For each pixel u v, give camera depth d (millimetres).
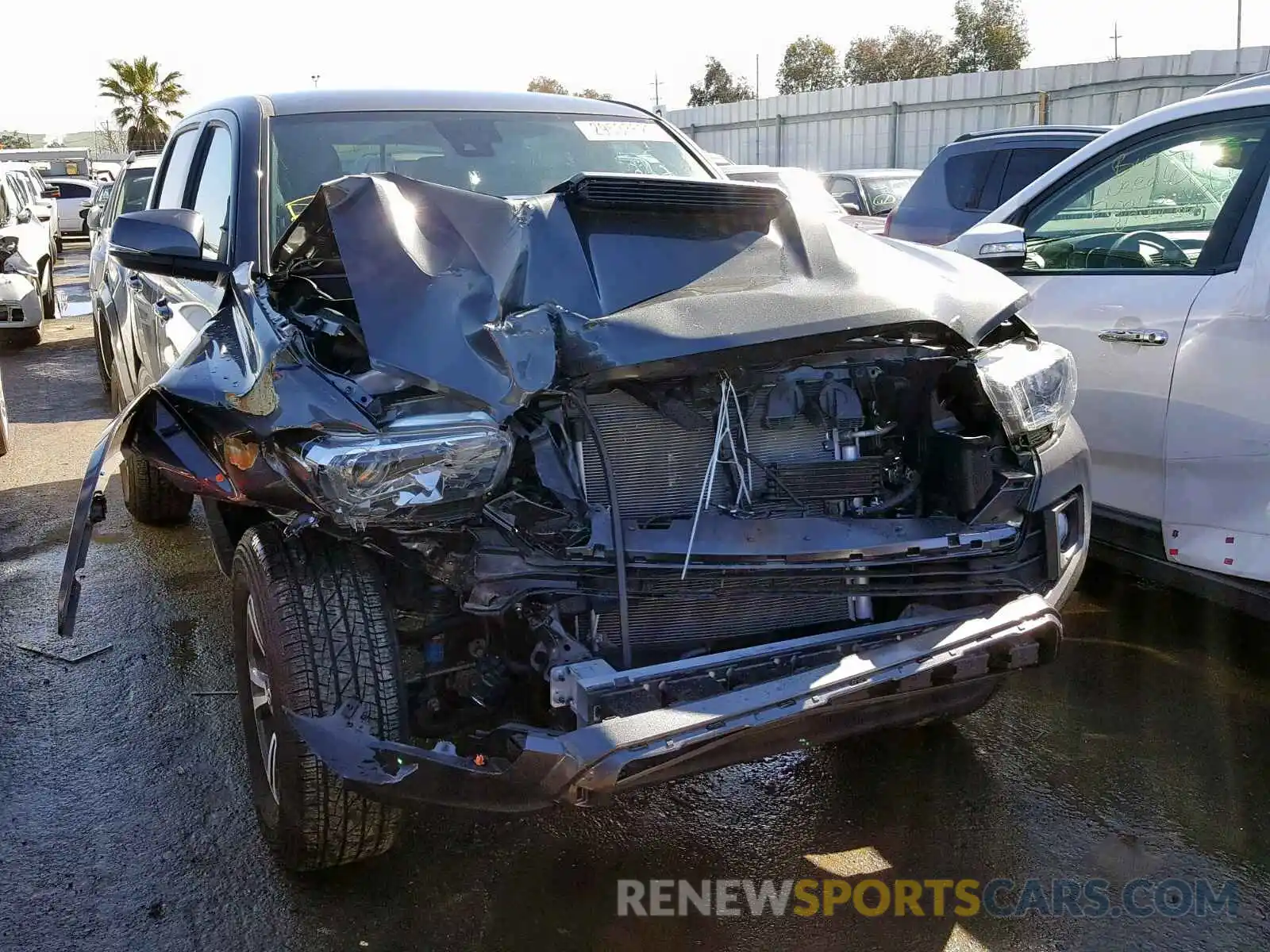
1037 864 2857
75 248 24609
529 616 2402
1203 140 4023
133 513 5469
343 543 2535
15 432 7727
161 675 3955
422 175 3729
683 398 2629
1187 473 3787
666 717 2143
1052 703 3678
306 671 2381
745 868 2861
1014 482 2750
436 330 2473
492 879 2812
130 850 2924
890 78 54188
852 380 2869
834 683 2297
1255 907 2678
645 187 2918
